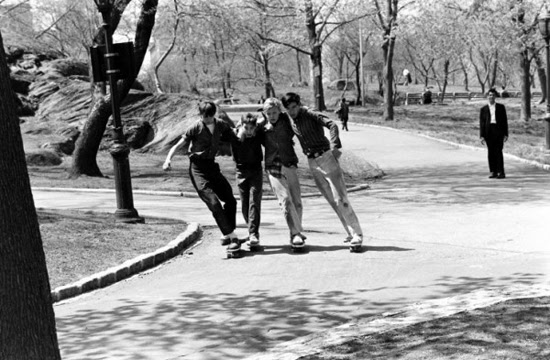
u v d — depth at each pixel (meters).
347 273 9.30
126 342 6.83
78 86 34.38
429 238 11.72
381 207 16.41
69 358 6.46
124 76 13.16
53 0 61.09
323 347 6.09
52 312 4.47
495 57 77.38
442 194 18.61
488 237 11.63
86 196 19.44
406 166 27.73
